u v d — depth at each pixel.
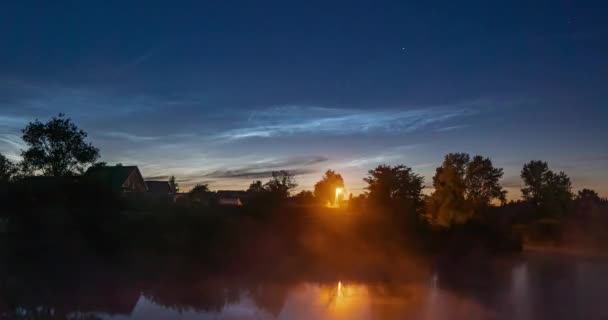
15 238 35.06
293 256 38.28
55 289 24.64
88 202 38.03
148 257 33.75
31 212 36.31
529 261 44.44
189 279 28.28
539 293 28.14
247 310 21.77
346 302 24.08
